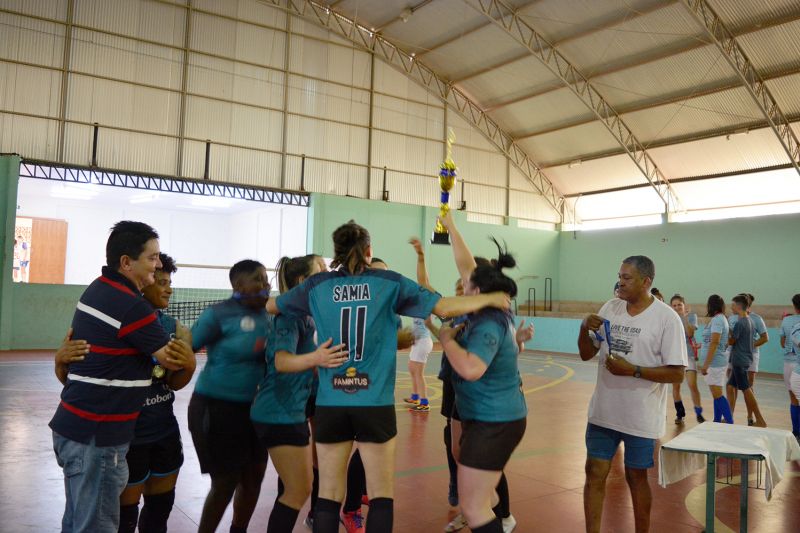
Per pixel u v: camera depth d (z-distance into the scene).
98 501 2.91
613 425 4.23
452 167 4.26
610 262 29.73
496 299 3.47
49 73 20.05
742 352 9.38
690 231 26.77
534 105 27.09
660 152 25.94
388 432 3.26
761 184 24.56
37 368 15.01
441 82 28.19
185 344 3.22
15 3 19.52
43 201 30.72
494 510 4.57
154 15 21.73
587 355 4.54
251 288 3.90
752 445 4.25
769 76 20.69
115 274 3.05
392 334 3.34
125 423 2.98
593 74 24.00
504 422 3.55
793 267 23.62
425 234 27.52
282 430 3.70
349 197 25.48
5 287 19.62
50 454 6.90
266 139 23.86
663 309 4.24
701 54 21.06
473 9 22.52
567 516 5.18
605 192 29.48
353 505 4.64
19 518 4.86
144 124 21.53
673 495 5.85
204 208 33.12
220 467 3.84
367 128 26.23
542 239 31.41
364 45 25.94
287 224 28.02
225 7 23.00
